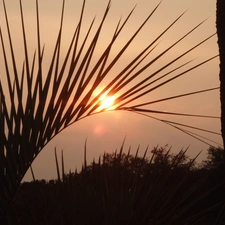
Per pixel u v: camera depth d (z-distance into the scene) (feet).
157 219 19.25
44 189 19.62
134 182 19.93
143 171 20.56
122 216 18.98
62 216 18.70
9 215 17.43
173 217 19.19
